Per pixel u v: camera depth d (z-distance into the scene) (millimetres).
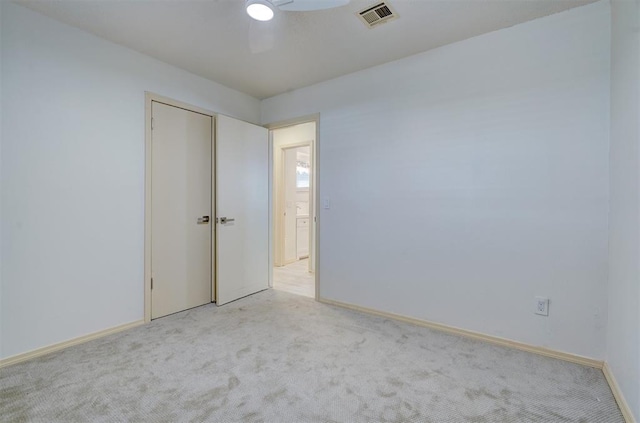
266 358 2061
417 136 2641
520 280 2211
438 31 2283
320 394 1671
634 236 1427
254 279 3604
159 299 2807
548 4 1971
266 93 3580
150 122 2707
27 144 2037
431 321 2592
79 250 2285
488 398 1642
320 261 3293
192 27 2252
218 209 3154
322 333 2479
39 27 2080
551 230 2098
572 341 2039
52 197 2150
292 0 1679
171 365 1962
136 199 2623
